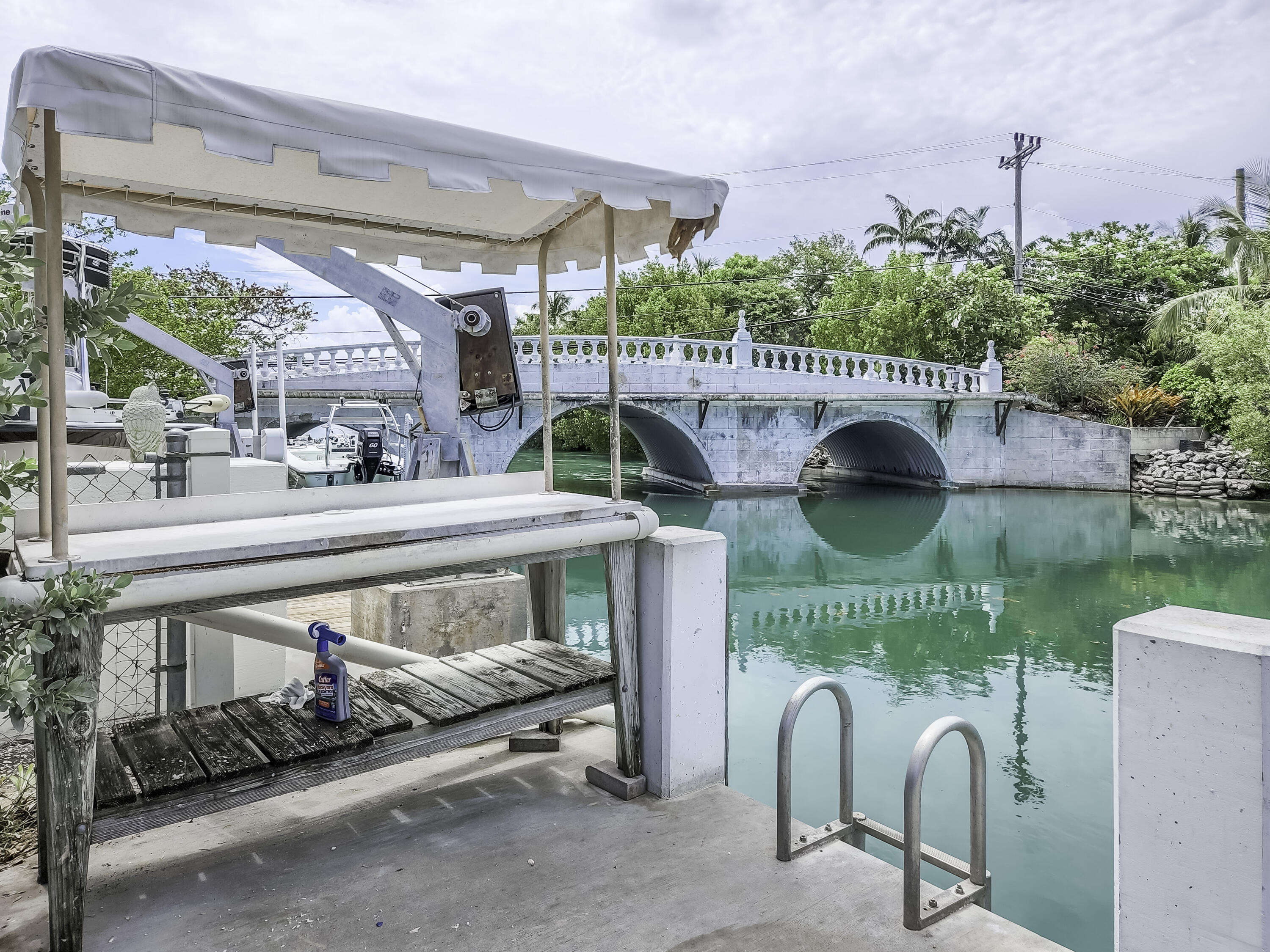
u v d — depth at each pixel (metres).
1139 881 1.77
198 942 2.11
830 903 2.29
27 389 1.92
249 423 19.12
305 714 2.58
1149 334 29.58
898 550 17.36
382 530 2.39
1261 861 1.58
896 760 6.79
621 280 43.25
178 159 2.75
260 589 2.18
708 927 2.18
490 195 3.21
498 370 6.55
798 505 23.84
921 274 33.62
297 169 2.87
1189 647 1.67
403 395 19.81
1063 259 37.06
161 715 2.58
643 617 2.98
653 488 28.17
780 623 11.74
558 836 2.67
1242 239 25.30
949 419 26.61
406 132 2.17
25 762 3.27
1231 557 16.00
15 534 2.39
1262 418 21.16
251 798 2.21
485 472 22.83
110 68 1.75
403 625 4.67
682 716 2.96
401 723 2.51
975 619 11.92
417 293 6.01
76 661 1.92
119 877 2.43
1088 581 14.35
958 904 2.25
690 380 25.20
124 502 2.52
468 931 2.16
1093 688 8.89
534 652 3.25
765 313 43.41
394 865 2.49
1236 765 1.61
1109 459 25.72
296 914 2.23
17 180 2.37
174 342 10.67
